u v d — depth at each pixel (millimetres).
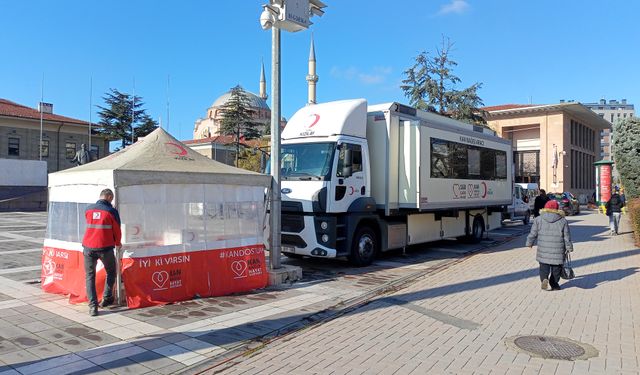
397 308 7359
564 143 50469
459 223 14750
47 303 7152
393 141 11461
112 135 57719
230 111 55500
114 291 6957
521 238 18062
